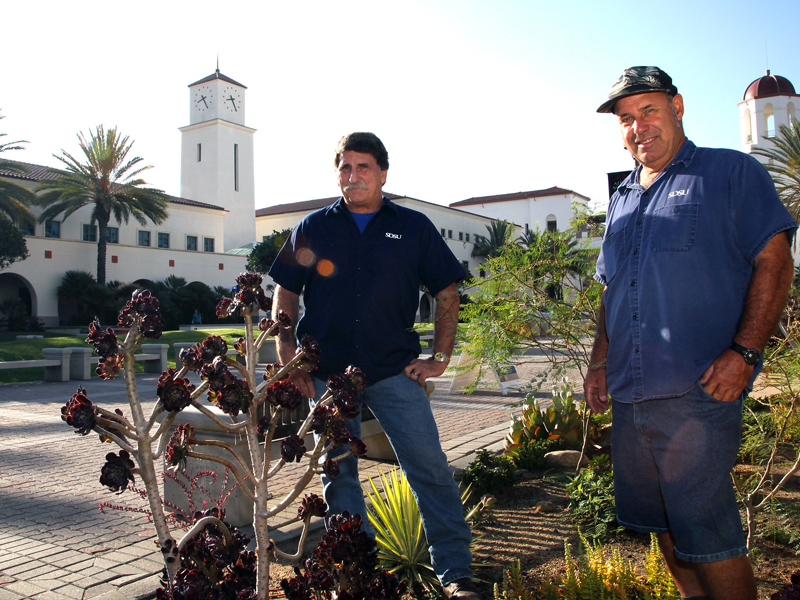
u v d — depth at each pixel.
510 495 4.16
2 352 18.48
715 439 1.91
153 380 14.98
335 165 2.83
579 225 4.28
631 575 2.41
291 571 3.00
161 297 36.94
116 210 33.97
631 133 2.18
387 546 2.92
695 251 1.98
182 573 1.52
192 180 56.72
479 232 63.31
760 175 1.94
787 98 35.06
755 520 2.96
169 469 4.04
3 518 4.19
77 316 34.59
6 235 30.11
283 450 1.49
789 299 3.08
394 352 2.73
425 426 2.68
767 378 3.29
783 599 1.57
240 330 28.78
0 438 7.38
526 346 4.20
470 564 2.77
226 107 56.91
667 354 1.98
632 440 2.16
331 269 2.77
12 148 29.44
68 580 3.06
